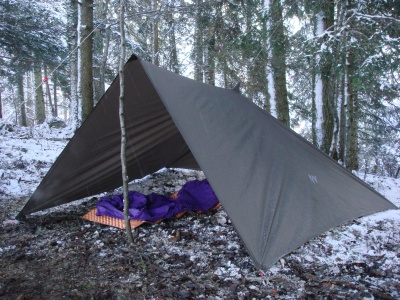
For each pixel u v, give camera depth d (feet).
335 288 8.18
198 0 27.30
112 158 14.07
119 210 12.33
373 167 48.11
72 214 13.16
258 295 7.77
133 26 45.27
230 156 9.91
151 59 41.45
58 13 36.37
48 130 34.09
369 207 11.57
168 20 33.83
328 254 10.19
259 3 21.70
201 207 13.57
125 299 7.53
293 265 9.36
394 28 17.10
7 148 22.09
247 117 12.26
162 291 7.80
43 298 7.49
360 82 16.60
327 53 17.12
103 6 40.91
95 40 44.80
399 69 17.15
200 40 30.22
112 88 11.35
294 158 11.57
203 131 10.09
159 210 12.59
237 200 8.78
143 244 10.50
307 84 30.55
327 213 10.11
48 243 10.42
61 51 36.29
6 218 12.41
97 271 8.78
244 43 22.08
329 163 12.86
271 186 9.83
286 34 21.65
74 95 35.76
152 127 14.35
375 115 30.60
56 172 12.46
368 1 18.24
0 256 9.45
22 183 16.65
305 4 18.52
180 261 9.43
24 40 33.32
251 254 7.85
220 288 8.07
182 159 18.79
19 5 32.14
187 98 10.96
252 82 25.31
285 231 8.79
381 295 7.78
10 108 80.02
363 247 10.77
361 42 16.72
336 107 20.97
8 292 7.67
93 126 12.29
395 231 12.21
